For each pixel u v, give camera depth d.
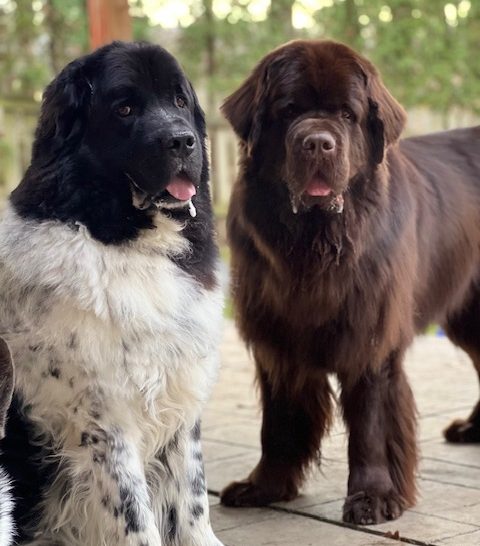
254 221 1.94
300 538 1.82
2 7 6.32
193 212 1.64
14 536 1.62
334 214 1.85
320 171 1.78
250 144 1.91
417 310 2.08
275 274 1.93
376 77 1.92
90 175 1.59
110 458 1.58
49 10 6.37
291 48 1.89
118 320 1.56
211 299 1.71
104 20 3.27
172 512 1.71
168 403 1.63
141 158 1.58
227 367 3.55
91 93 1.62
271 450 2.06
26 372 1.58
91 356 1.55
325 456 2.37
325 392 2.08
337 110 1.85
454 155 2.28
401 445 1.96
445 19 6.72
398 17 6.59
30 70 6.00
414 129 6.86
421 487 2.09
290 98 1.86
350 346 1.91
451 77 6.68
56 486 1.63
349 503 1.90
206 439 2.55
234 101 1.98
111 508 1.58
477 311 2.32
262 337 2.00
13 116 5.91
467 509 1.93
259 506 2.03
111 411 1.57
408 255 1.96
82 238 1.58
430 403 2.90
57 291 1.56
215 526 1.91
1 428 1.44
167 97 1.65
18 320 1.59
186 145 1.59
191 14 6.91
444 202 2.16
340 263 1.87
